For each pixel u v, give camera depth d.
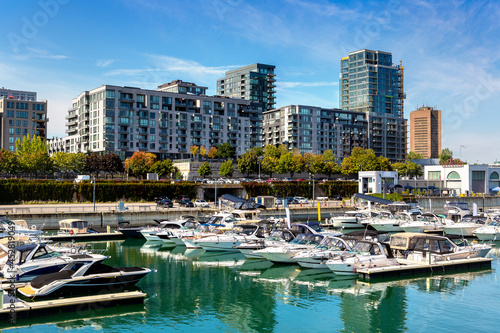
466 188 122.75
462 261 39.91
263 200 89.62
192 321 27.42
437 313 28.95
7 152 127.94
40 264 31.62
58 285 28.25
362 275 36.28
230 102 194.38
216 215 60.00
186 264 43.50
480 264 41.00
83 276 29.08
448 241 41.03
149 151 169.88
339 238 40.78
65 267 30.41
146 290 33.78
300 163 156.38
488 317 28.19
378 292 33.44
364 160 169.38
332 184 122.12
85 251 38.53
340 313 28.94
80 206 82.44
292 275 38.88
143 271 31.36
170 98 177.50
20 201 86.81
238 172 162.25
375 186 112.00
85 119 174.62
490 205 113.38
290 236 46.97
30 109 178.38
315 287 34.91
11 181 86.19
